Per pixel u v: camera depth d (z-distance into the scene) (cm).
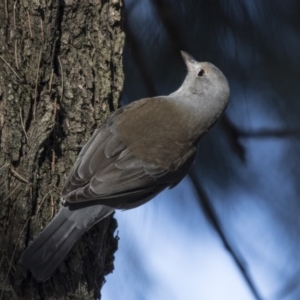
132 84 1330
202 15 1310
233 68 1320
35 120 1086
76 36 1130
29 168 1075
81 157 1116
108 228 1162
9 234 1056
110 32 1159
